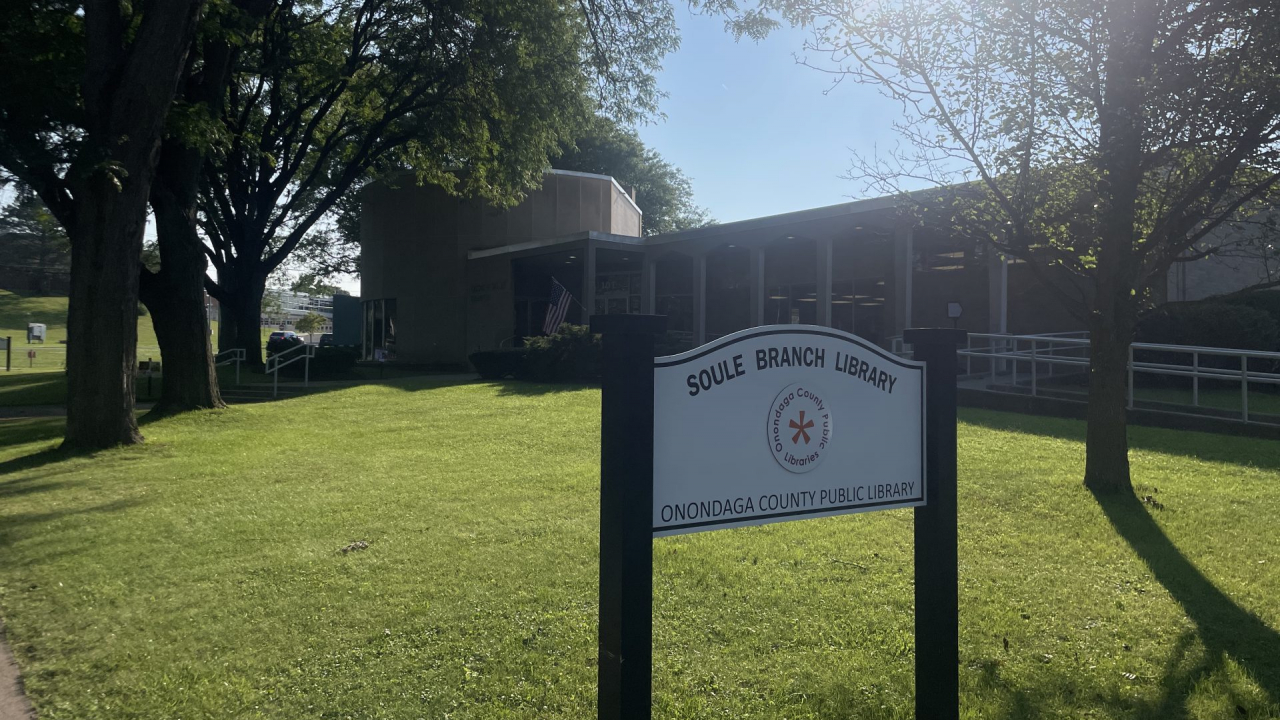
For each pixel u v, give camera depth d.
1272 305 14.18
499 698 3.67
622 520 2.64
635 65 19.36
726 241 20.78
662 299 28.69
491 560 5.69
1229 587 4.82
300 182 28.72
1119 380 7.08
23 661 4.26
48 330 73.00
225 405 15.12
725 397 2.92
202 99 14.73
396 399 16.11
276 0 17.06
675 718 3.46
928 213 7.82
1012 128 6.88
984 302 19.00
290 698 3.73
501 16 18.84
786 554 5.69
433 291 29.44
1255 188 6.46
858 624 4.41
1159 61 6.32
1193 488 7.02
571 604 4.79
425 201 29.67
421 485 8.38
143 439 12.02
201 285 14.88
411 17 20.56
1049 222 7.18
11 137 11.95
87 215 11.68
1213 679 3.69
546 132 21.39
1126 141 6.46
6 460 11.19
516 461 9.56
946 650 3.33
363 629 4.51
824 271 18.45
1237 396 12.30
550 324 21.66
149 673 4.05
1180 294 15.84
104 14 11.58
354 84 22.62
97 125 11.68
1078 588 4.91
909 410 3.40
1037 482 7.36
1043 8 6.61
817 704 3.57
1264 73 5.82
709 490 2.88
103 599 5.16
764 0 7.80
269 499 7.95
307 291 42.56
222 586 5.32
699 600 4.82
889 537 6.08
